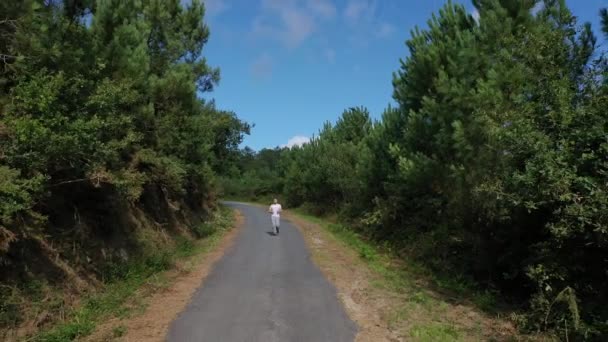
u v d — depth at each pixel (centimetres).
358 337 786
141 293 1045
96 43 1116
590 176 743
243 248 1762
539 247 924
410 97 1702
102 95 984
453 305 1019
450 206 1394
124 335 775
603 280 820
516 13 1212
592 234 751
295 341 755
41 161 841
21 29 896
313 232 2406
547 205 824
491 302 1019
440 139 1370
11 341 716
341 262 1511
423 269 1388
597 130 738
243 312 911
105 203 1295
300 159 4756
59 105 902
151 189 1827
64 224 1084
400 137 2003
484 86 1049
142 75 1345
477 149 1086
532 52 897
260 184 6856
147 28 1569
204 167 2036
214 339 759
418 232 1692
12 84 919
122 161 1305
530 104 855
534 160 791
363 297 1058
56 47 928
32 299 826
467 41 1298
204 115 2045
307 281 1204
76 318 842
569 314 788
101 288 1035
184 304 967
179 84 1673
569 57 916
